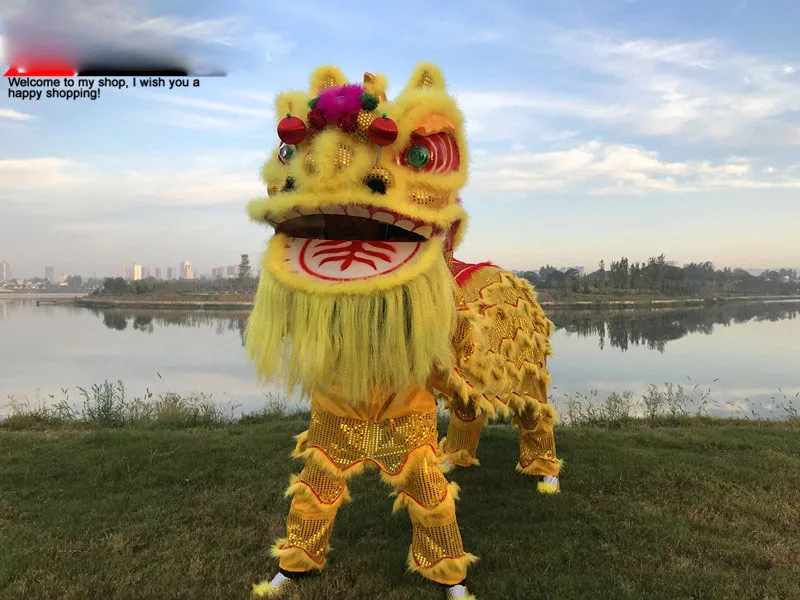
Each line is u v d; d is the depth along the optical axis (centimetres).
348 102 230
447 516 268
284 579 280
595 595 278
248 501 396
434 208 244
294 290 231
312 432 267
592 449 511
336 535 350
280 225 261
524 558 317
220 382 1202
